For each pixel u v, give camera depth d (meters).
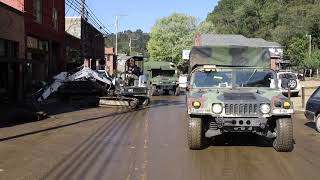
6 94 28.89
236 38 92.19
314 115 16.44
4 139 14.32
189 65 16.45
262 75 13.06
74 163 10.48
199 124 11.66
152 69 42.94
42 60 36.81
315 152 11.76
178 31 107.12
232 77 13.05
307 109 17.09
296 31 103.44
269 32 115.50
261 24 119.12
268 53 14.05
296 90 34.00
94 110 25.34
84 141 13.84
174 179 8.89
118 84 32.16
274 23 117.75
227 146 12.47
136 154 11.55
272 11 117.88
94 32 63.97
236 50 14.13
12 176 9.23
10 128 17.11
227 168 9.84
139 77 31.61
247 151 11.76
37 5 35.41
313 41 103.25
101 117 21.34
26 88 32.06
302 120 20.23
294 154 11.43
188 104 11.70
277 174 9.29
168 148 12.39
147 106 28.59
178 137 14.55
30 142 13.70
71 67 47.59
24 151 12.14
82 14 50.50
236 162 10.45
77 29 55.41
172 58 105.69
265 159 10.79
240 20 119.75
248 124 11.13
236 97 11.40
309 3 118.88
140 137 14.62
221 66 13.83
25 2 32.22
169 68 42.97
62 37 43.03
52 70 40.91
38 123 18.78
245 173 9.38
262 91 12.27
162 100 34.84
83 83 31.41
